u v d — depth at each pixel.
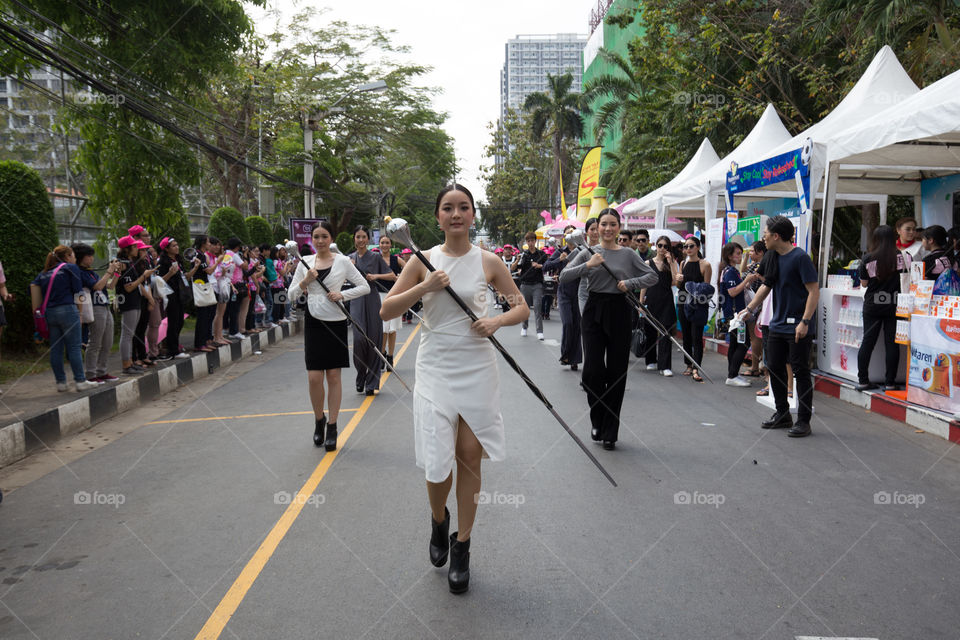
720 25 16.64
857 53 13.77
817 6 14.15
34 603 3.06
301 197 31.75
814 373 8.01
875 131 7.21
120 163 13.57
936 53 13.03
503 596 3.04
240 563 3.42
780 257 5.85
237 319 12.00
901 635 2.70
